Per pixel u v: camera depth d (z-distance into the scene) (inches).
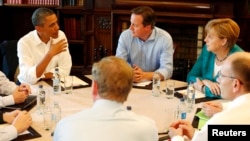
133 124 49.7
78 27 184.4
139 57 119.1
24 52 107.4
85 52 184.9
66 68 114.0
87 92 93.0
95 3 178.5
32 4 180.4
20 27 190.1
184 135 65.4
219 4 163.8
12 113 70.7
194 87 97.0
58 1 181.8
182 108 77.0
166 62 113.1
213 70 101.5
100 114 49.9
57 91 90.2
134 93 93.4
